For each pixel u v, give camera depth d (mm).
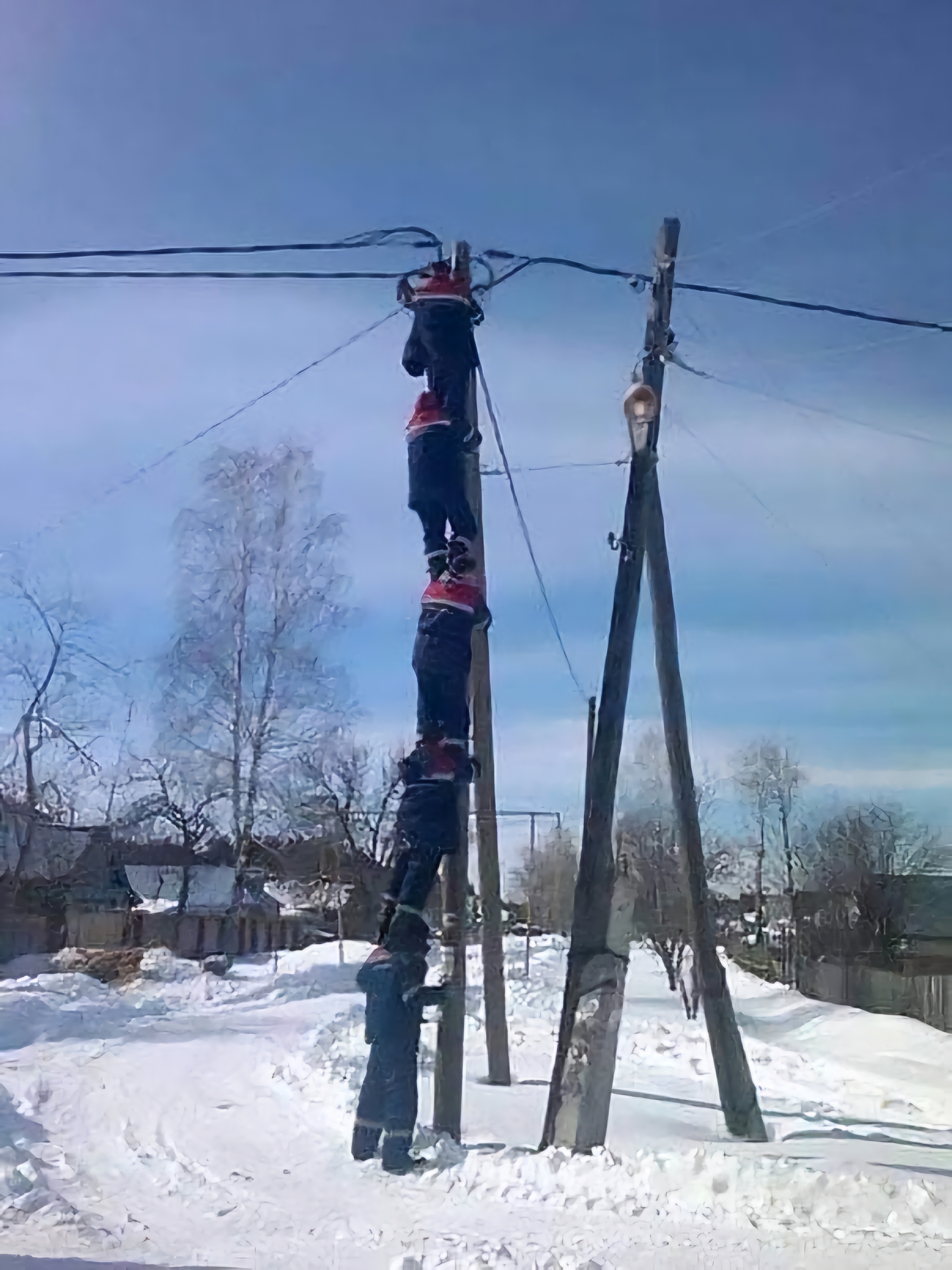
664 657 12203
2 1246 7445
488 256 11477
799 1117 13266
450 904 11070
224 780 35906
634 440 11062
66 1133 11695
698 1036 20266
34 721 43781
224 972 33438
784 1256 7078
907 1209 8156
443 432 10898
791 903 46344
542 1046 19000
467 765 10750
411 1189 9133
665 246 11586
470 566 10914
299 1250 7332
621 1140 10766
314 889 50406
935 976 30516
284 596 35969
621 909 10469
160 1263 6973
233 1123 12016
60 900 45438
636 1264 6875
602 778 10672
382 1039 10133
